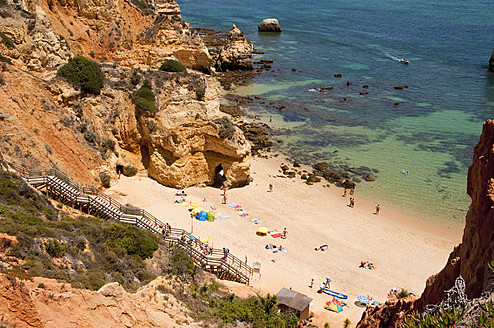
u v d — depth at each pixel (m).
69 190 39.19
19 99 45.31
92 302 19.39
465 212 56.34
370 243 48.91
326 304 37.88
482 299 11.60
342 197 59.12
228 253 42.94
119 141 56.34
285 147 73.38
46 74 51.78
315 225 51.81
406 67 120.56
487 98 97.31
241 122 81.62
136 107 55.88
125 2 77.25
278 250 46.06
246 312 30.86
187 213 51.16
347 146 74.00
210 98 58.16
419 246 48.88
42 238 26.50
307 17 196.88
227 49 116.12
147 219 42.72
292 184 61.72
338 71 116.31
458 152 72.19
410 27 175.38
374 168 67.00
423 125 82.75
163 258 35.38
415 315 12.48
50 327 17.28
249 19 189.88
